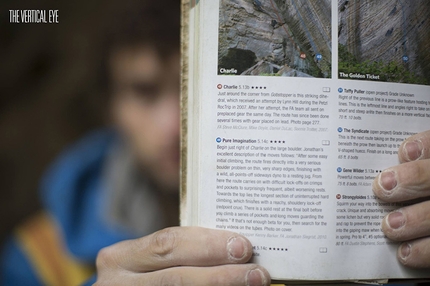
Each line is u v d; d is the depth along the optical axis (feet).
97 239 2.56
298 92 1.36
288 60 1.38
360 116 1.37
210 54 1.38
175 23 2.84
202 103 1.37
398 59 1.42
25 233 2.60
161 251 1.36
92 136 2.78
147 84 2.80
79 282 2.49
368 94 1.39
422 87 1.42
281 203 1.34
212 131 1.36
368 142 1.37
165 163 2.76
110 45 2.83
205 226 1.35
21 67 2.82
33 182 2.69
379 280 1.36
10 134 2.73
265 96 1.36
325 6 1.41
